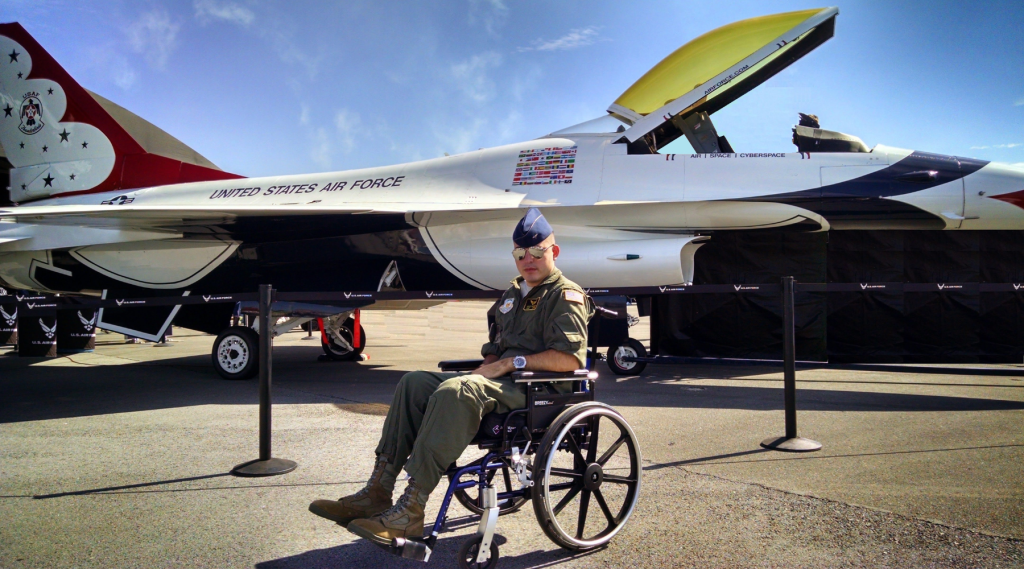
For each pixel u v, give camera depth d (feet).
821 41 21.80
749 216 22.31
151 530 9.50
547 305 9.09
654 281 23.38
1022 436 14.44
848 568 7.98
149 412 18.35
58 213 22.88
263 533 9.39
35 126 33.78
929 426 15.57
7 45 33.47
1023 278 24.30
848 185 21.70
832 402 19.04
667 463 12.73
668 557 8.41
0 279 31.01
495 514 7.92
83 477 12.14
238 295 20.81
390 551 7.54
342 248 26.40
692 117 23.81
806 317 25.02
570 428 8.37
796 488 11.06
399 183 27.04
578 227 23.95
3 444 14.71
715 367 28.22
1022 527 9.14
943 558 8.20
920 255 24.88
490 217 24.11
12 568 8.20
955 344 24.47
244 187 30.50
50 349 35.53
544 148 25.16
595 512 10.18
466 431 8.00
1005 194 20.86
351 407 18.83
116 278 29.19
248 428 16.19
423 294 22.17
